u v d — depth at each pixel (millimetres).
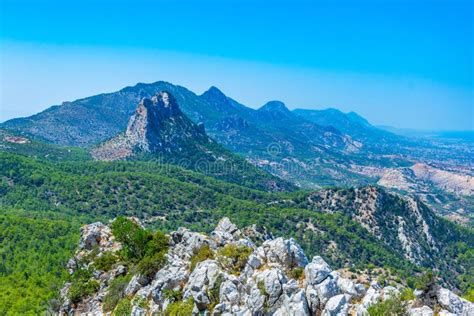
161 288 86750
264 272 72375
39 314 123938
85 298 110000
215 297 75750
